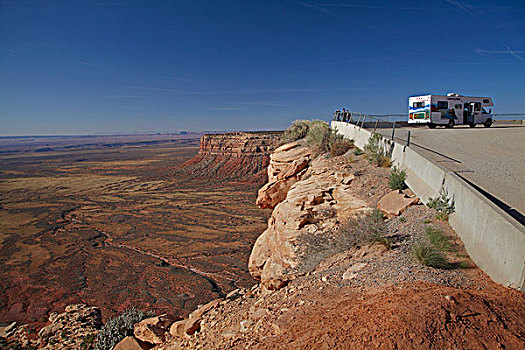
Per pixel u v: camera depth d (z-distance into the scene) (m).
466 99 25.70
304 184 14.08
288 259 10.90
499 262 5.14
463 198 7.07
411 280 5.32
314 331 4.33
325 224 11.16
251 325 5.88
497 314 3.84
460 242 6.74
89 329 21.78
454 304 4.00
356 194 11.70
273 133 142.62
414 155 10.93
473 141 16.47
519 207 6.96
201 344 6.64
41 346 20.47
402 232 7.98
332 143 17.86
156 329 9.13
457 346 3.33
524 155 12.65
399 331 3.59
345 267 7.16
